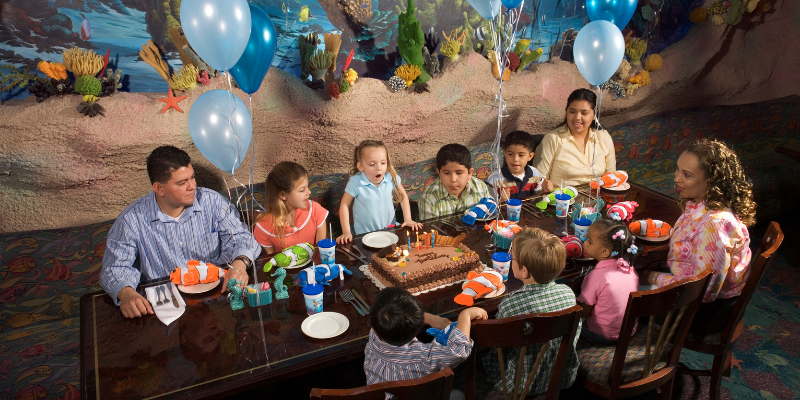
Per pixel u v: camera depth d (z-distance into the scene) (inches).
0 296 108.0
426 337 76.3
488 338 63.0
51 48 107.6
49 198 111.2
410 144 147.3
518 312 73.6
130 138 112.7
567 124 143.5
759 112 182.2
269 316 75.8
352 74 132.6
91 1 107.8
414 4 139.3
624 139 168.6
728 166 81.4
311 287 74.5
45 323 108.8
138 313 75.8
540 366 76.2
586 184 129.2
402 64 143.9
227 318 75.4
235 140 94.3
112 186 116.2
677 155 176.6
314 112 130.0
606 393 76.9
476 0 108.4
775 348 112.0
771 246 79.0
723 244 80.7
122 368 65.0
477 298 79.7
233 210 102.4
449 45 141.9
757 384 101.7
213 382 62.6
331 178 138.4
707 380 101.6
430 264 85.0
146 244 93.7
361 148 110.9
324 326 72.7
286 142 130.8
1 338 102.0
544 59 158.7
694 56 172.9
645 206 113.7
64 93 108.0
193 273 82.6
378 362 66.2
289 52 129.1
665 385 83.0
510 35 149.1
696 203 86.3
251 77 93.7
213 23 78.7
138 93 115.6
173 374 63.9
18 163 105.6
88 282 114.4
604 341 84.4
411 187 146.4
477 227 105.2
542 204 113.0
